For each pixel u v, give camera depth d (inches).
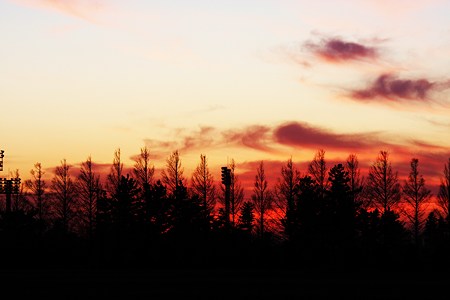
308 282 1232.8
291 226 2187.5
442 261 1951.3
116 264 2080.5
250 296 1040.2
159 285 1173.1
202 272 1598.2
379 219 2281.0
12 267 1911.9
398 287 1152.2
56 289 1112.2
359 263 2004.2
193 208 2283.5
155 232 2239.2
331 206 2159.2
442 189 2159.2
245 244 2288.4
